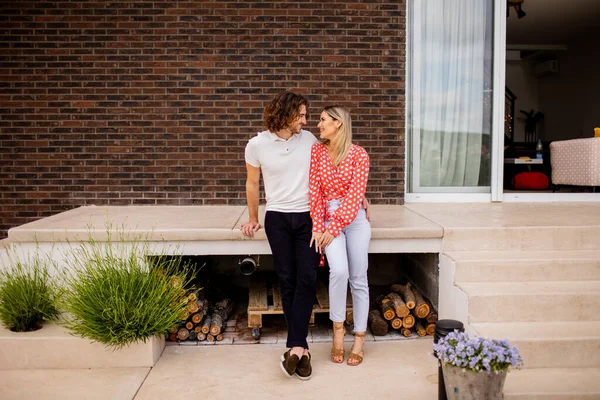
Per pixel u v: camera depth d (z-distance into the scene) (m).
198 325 3.78
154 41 4.86
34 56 4.83
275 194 3.12
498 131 5.30
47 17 4.81
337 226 3.07
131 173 4.93
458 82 5.31
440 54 5.28
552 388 2.75
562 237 3.85
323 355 3.47
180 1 4.85
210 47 4.88
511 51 12.67
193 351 3.57
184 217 4.23
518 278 3.54
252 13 4.88
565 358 3.00
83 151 4.91
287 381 3.08
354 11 4.92
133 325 3.22
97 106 4.88
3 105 4.86
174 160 4.94
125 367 3.31
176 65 4.88
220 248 3.72
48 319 3.45
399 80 4.97
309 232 3.13
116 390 2.98
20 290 3.39
